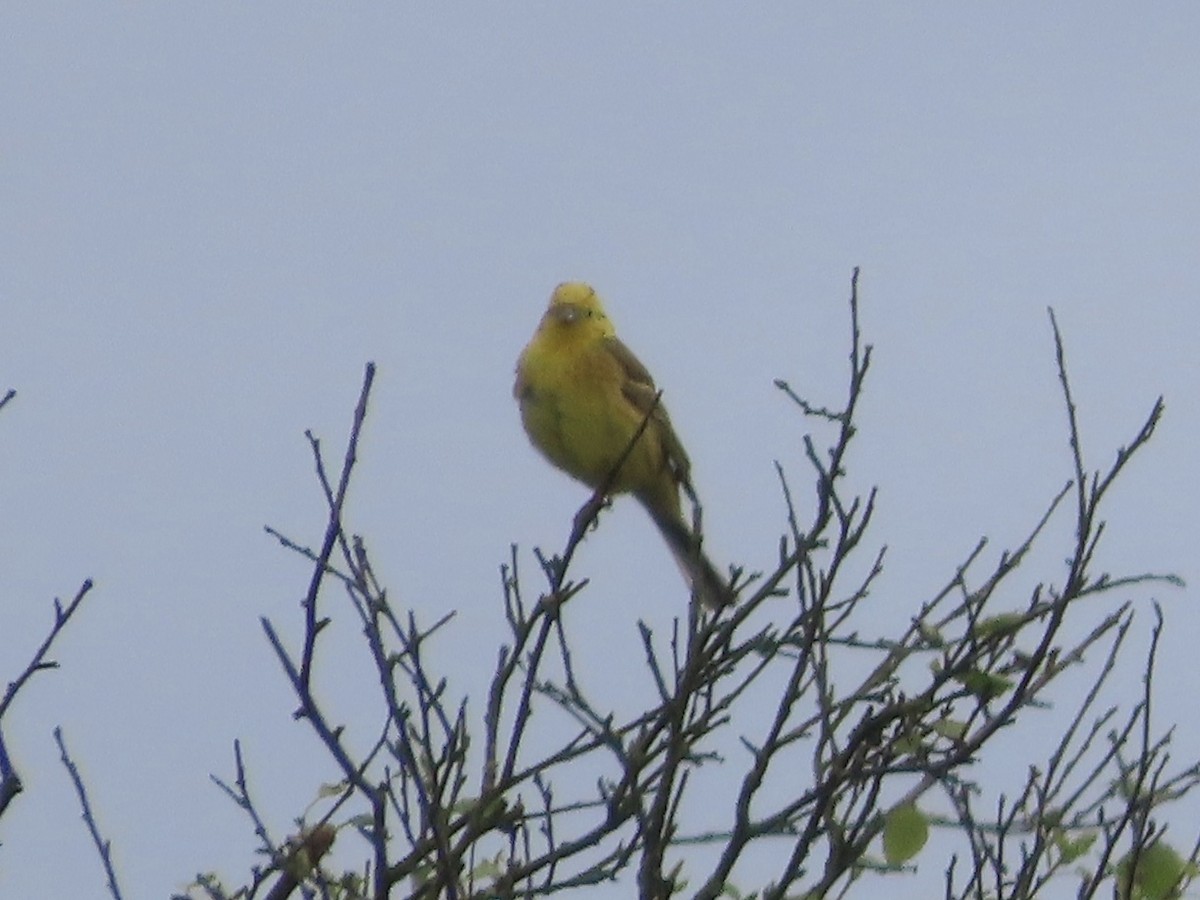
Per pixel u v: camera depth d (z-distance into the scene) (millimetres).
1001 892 9523
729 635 10141
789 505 10234
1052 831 9758
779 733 9781
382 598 10070
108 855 9422
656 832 9438
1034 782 10031
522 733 10070
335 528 9977
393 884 9531
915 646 10273
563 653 10383
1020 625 10195
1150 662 9844
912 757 9922
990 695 10047
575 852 9859
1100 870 9602
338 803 9828
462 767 9719
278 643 9852
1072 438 10297
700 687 10211
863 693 10258
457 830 9938
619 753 10070
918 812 9570
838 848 9570
